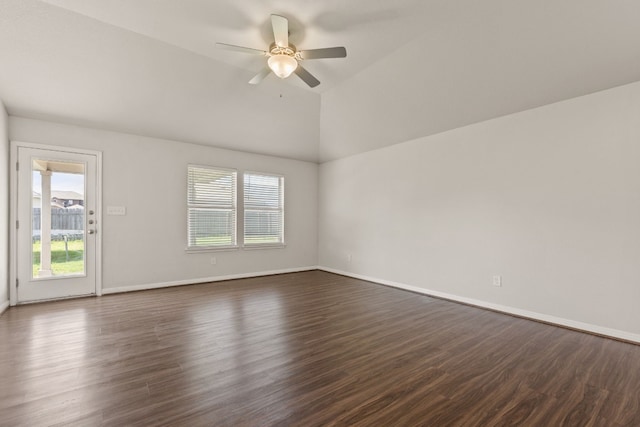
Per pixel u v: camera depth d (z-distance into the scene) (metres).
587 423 1.64
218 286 4.86
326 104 4.66
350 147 5.50
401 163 4.85
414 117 4.20
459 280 4.04
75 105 3.73
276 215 6.04
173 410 1.71
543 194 3.29
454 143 4.13
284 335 2.82
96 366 2.20
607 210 2.88
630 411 1.74
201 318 3.28
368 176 5.42
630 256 2.75
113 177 4.32
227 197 5.43
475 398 1.86
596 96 2.94
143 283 4.55
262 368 2.20
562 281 3.15
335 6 2.55
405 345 2.63
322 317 3.36
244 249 5.57
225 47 2.73
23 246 3.75
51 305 3.72
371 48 3.19
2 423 1.58
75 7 2.62
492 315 3.48
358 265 5.59
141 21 2.79
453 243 4.12
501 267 3.62
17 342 2.61
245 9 2.60
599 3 2.29
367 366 2.25
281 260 6.05
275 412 1.70
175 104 4.06
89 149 4.16
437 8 2.58
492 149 3.73
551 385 2.01
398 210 4.89
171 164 4.81
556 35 2.61
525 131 3.44
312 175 6.49
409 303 3.96
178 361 2.29
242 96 4.18
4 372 2.10
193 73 3.63
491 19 2.64
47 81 3.32
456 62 3.18
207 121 4.53
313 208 6.52
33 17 2.68
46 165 3.88
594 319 2.94
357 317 3.37
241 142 5.24
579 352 2.51
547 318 3.24
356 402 1.80
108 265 4.29
